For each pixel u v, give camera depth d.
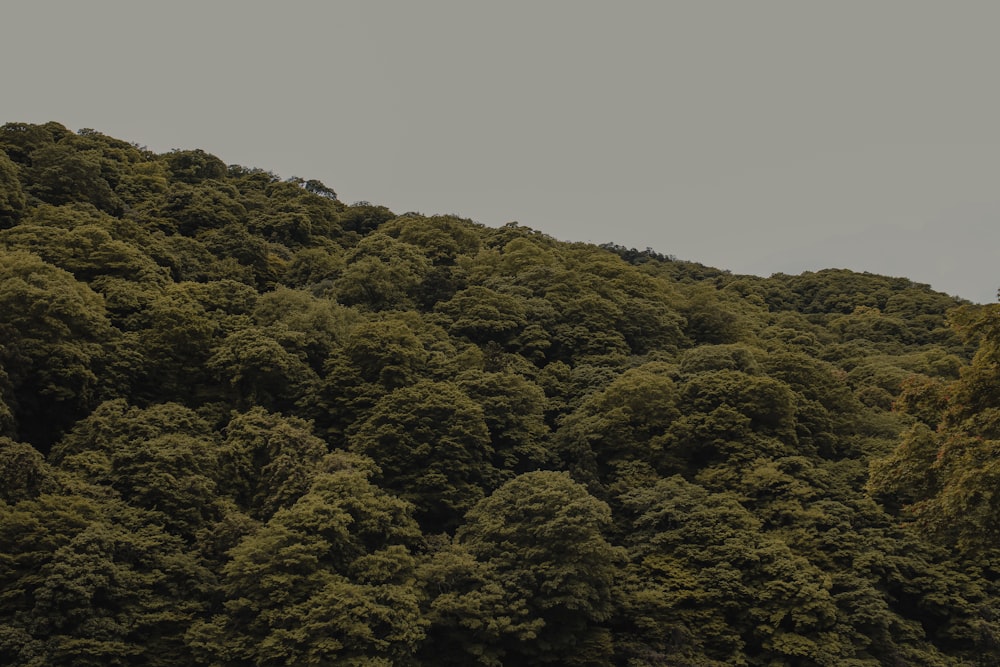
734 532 32.78
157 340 39.41
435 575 27.89
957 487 19.06
